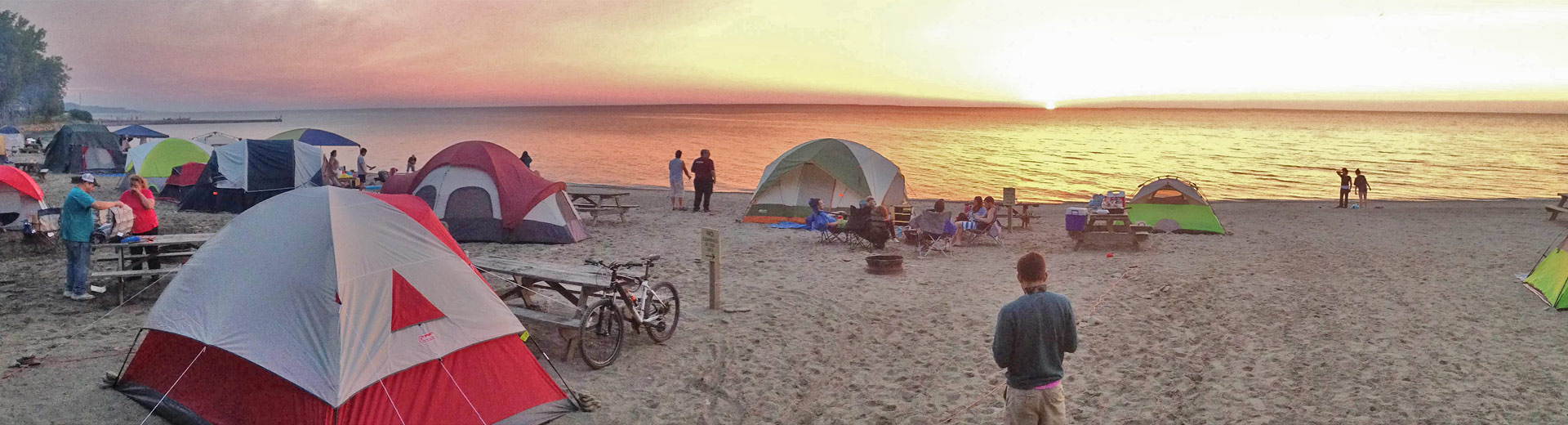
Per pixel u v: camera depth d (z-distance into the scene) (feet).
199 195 62.34
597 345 26.71
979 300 34.50
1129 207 60.34
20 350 24.04
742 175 123.85
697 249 46.78
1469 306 33.65
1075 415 21.66
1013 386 14.62
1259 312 32.71
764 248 47.62
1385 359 26.30
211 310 19.34
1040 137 280.31
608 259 42.86
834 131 318.04
